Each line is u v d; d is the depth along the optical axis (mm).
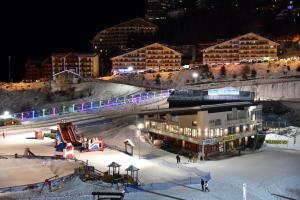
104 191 48219
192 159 73938
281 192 61156
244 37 177375
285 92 129500
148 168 65938
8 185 53844
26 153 69875
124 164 67438
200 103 89938
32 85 177000
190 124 80125
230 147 83625
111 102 128500
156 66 184750
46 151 74875
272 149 85250
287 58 172250
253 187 60562
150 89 143125
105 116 109125
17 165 63906
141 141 87312
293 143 87188
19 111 154250
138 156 74375
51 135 87688
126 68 188125
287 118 107500
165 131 86875
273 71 158500
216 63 179000
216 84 143750
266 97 128250
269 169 70375
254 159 77000
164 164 69500
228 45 179375
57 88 165125
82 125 101062
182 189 55844
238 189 58250
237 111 84500
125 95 139000
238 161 75250
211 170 68438
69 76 181125
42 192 50875
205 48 193000
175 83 159000
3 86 180250
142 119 102250
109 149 78188
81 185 53656
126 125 98688
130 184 55906
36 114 122750
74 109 125750
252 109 87812
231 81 148000
